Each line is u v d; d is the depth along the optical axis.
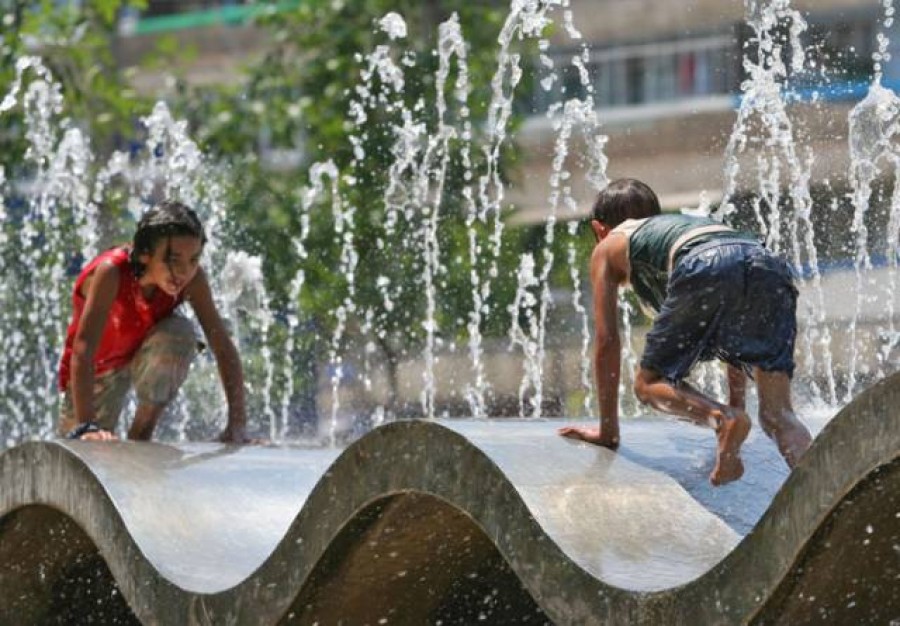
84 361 12.70
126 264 12.99
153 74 46.47
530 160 36.41
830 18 34.66
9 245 29.80
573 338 29.53
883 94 20.84
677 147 40.34
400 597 10.29
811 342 21.05
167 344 13.13
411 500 9.48
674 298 10.12
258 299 28.55
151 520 10.70
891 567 8.05
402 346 30.70
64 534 11.98
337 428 29.73
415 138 31.52
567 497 8.89
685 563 8.45
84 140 31.31
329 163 30.06
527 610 10.75
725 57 39.75
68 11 33.81
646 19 41.78
